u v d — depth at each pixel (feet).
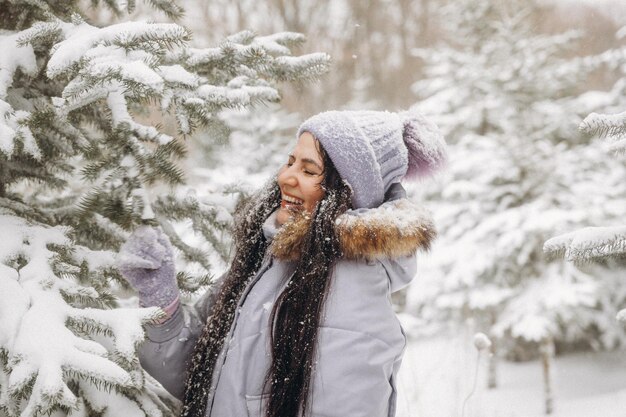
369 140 4.69
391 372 4.61
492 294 22.84
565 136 24.52
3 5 5.42
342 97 49.78
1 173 5.49
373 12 58.34
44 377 3.67
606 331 22.47
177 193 6.10
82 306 4.97
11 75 4.88
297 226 4.50
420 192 24.94
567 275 22.43
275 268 4.74
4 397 4.03
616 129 5.74
